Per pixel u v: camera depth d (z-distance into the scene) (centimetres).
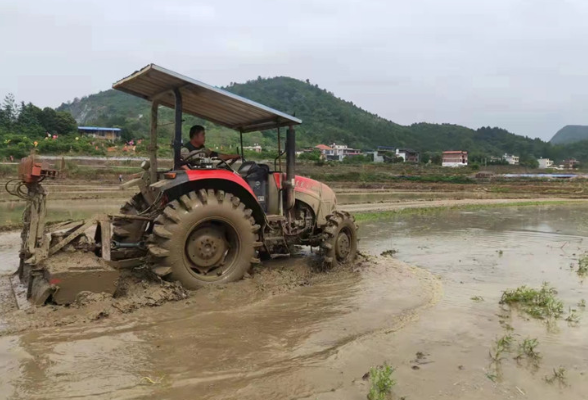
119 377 284
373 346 346
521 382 292
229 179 497
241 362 311
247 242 507
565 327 399
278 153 632
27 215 500
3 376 280
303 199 639
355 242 661
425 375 298
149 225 529
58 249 440
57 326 363
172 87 504
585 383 292
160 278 463
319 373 297
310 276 570
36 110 5019
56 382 275
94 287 409
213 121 655
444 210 1731
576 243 909
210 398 262
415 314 430
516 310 448
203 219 473
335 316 416
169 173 487
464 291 523
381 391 271
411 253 782
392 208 1777
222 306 433
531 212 1691
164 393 266
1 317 381
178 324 381
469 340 364
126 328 367
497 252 795
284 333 369
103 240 457
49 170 441
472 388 282
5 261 646
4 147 3709
